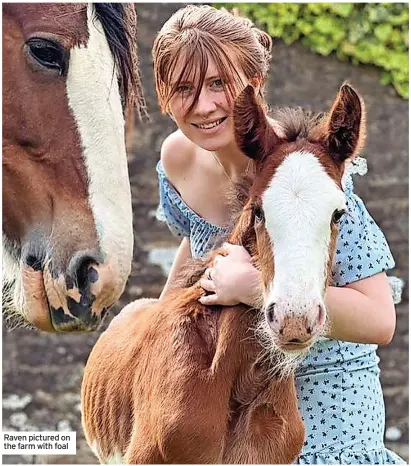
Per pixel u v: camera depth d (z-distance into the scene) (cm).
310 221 214
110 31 242
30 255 240
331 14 543
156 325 260
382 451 274
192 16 262
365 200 547
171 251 548
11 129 238
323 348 267
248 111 234
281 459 238
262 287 228
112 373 282
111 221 234
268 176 225
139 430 250
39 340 548
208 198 291
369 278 262
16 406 541
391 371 536
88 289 231
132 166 552
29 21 236
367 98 552
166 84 262
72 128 237
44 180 238
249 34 268
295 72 550
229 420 240
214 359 237
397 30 543
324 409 268
